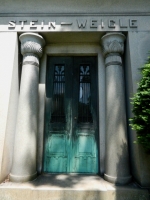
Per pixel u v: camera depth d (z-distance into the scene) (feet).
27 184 11.50
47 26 14.11
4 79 13.32
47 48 15.60
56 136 14.78
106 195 10.68
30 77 13.35
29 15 14.29
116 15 14.17
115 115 12.60
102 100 14.49
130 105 13.16
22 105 12.92
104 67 15.05
